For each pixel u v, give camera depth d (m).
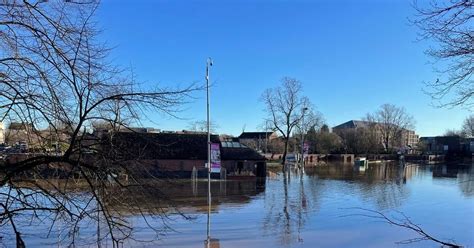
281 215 30.56
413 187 51.81
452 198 41.53
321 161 112.19
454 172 81.88
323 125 126.00
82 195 7.78
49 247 14.38
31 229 16.72
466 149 138.12
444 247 21.41
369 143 128.12
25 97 6.78
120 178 7.60
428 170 88.31
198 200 37.56
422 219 30.06
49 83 6.74
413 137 173.25
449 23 8.15
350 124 155.62
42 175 7.59
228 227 25.94
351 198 40.81
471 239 23.70
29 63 6.77
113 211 8.56
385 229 26.25
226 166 63.94
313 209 33.75
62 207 7.55
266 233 24.56
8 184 7.50
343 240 23.31
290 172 74.94
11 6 6.56
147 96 8.18
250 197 40.47
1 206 7.70
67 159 7.06
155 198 8.23
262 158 65.25
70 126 6.98
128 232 11.72
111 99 7.00
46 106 6.84
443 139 145.12
